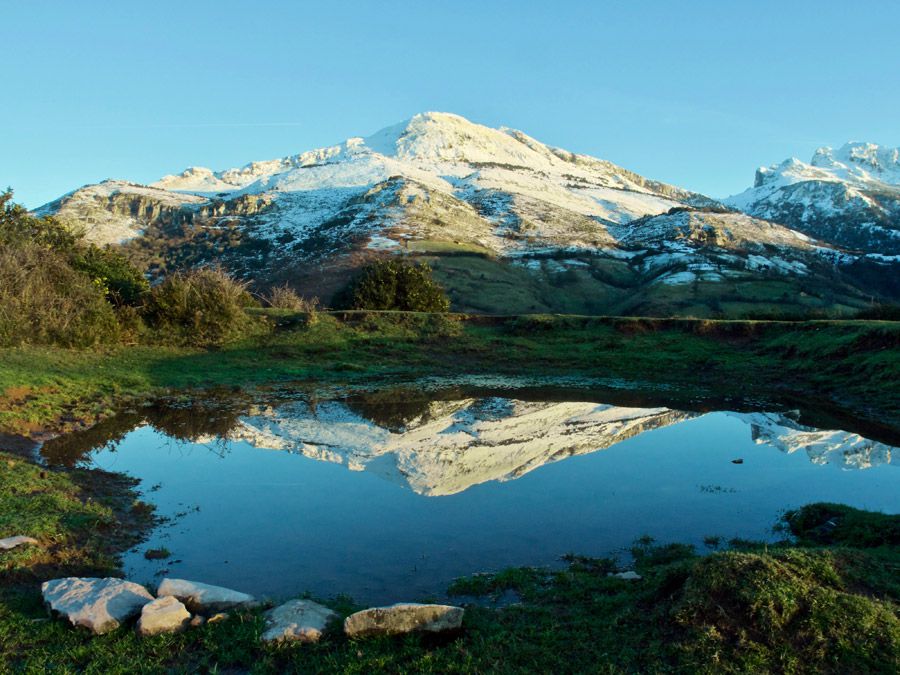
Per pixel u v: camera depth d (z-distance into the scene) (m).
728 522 10.02
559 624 6.39
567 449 14.67
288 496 11.38
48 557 8.30
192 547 9.16
